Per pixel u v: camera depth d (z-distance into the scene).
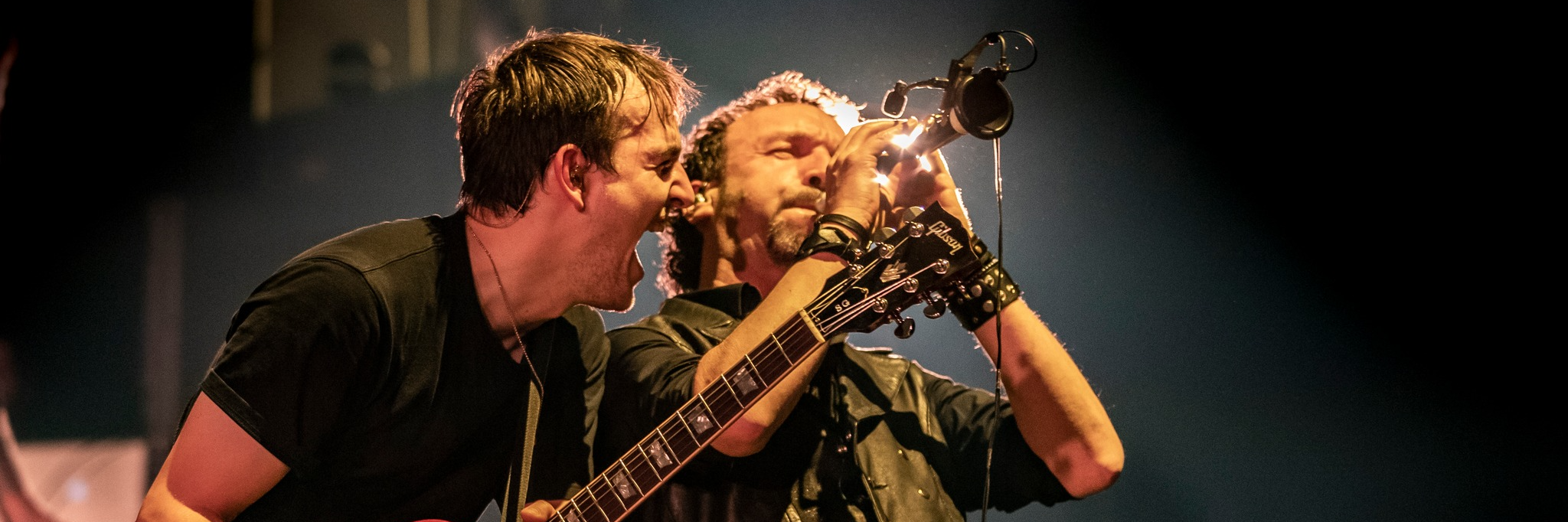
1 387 5.52
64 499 5.37
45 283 5.73
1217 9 4.36
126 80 5.59
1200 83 4.46
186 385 5.77
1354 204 4.35
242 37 5.63
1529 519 4.02
